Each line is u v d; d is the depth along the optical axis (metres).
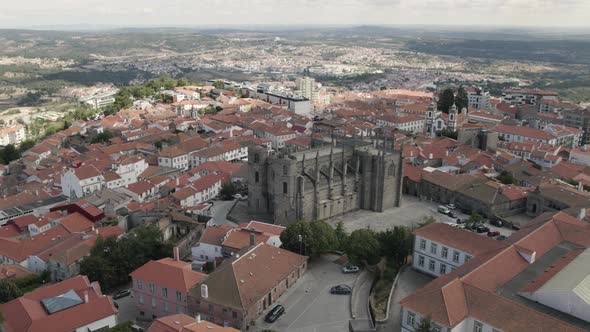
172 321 93.88
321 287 127.38
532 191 183.62
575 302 87.88
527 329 83.06
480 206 182.75
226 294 112.00
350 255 135.75
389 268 131.25
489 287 97.44
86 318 107.12
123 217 180.12
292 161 165.75
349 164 189.25
